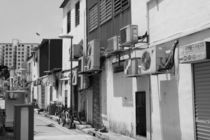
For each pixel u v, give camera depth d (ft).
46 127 78.43
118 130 60.85
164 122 44.88
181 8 40.98
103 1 71.67
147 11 49.65
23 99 61.46
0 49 359.66
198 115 38.24
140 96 52.34
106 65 67.56
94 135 63.46
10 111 59.72
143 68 45.29
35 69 180.55
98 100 72.54
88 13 83.05
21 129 34.32
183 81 40.57
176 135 41.96
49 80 133.18
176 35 41.52
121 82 59.93
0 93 193.88
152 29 48.32
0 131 56.03
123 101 58.90
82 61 75.36
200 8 37.27
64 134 65.31
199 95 38.11
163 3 45.32
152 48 43.04
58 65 143.95
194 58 35.14
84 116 82.99
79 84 85.56
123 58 58.95
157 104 46.80
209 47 33.73
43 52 158.61
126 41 51.11
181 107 40.98
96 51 68.08
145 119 50.52
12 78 276.41
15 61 358.43
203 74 37.55
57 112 108.78
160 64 42.24
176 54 41.68
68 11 104.22
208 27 35.55
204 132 37.24
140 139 51.96
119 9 62.54
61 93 111.75
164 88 44.91
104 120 68.08
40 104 158.51
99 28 74.13
